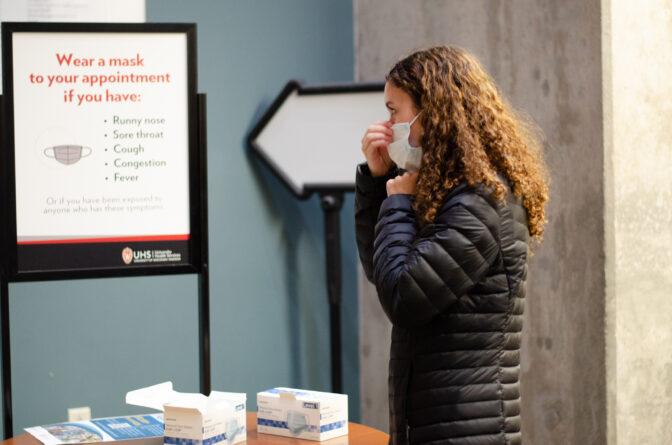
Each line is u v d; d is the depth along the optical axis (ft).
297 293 15.88
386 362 15.78
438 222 7.69
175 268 10.12
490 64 13.74
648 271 13.15
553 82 13.00
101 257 9.93
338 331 14.71
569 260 13.00
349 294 16.43
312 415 8.82
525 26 13.29
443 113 7.94
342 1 16.10
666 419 13.44
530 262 13.48
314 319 16.10
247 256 15.23
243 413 8.82
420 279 7.50
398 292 7.61
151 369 14.48
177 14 14.34
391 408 8.16
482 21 13.83
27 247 9.75
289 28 15.49
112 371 14.15
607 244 12.60
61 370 13.75
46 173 9.79
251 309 15.31
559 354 13.17
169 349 14.62
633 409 13.00
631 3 12.78
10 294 13.32
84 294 13.88
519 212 7.94
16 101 9.70
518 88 13.41
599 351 12.71
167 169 10.08
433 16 14.56
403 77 8.21
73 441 8.66
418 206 7.92
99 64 9.88
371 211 9.12
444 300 7.56
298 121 14.37
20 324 13.42
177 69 10.07
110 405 14.15
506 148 7.96
